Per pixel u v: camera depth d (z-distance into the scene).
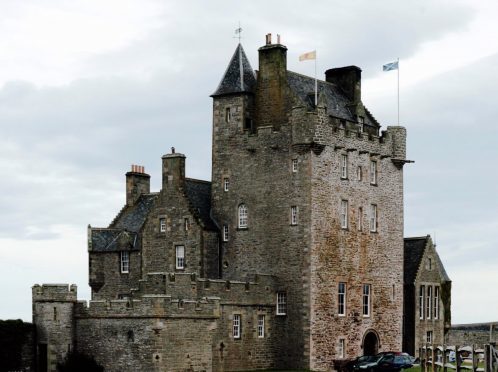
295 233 73.94
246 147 77.31
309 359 72.50
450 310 94.06
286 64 77.69
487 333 90.44
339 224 76.12
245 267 76.44
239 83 78.31
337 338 75.25
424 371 58.78
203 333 66.12
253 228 76.31
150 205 85.62
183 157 78.56
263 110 77.88
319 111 74.19
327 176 75.00
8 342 65.69
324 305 74.12
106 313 65.62
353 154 77.94
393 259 81.81
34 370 67.06
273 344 73.81
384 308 80.44
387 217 81.50
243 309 71.38
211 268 76.94
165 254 78.25
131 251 81.38
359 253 78.00
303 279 73.25
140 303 64.00
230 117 78.50
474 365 47.91
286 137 75.06
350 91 82.00
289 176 74.62
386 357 70.56
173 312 64.06
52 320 66.81
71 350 66.69
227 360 69.56
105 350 65.50
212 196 79.19
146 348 63.50
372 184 80.06
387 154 81.69
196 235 76.56
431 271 90.31
